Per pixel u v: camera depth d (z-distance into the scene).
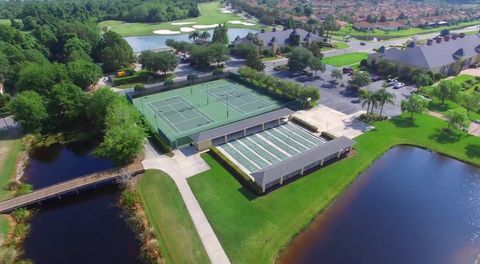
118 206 49.47
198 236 41.88
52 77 83.25
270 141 65.75
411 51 102.25
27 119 67.62
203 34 150.50
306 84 96.44
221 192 50.06
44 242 43.16
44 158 62.69
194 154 60.69
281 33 138.25
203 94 91.00
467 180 54.47
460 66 108.00
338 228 44.12
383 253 40.50
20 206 48.03
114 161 56.75
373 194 50.84
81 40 124.69
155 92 92.81
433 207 48.53
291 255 39.88
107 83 101.75
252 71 94.56
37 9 196.00
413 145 63.94
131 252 41.06
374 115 74.31
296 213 45.97
